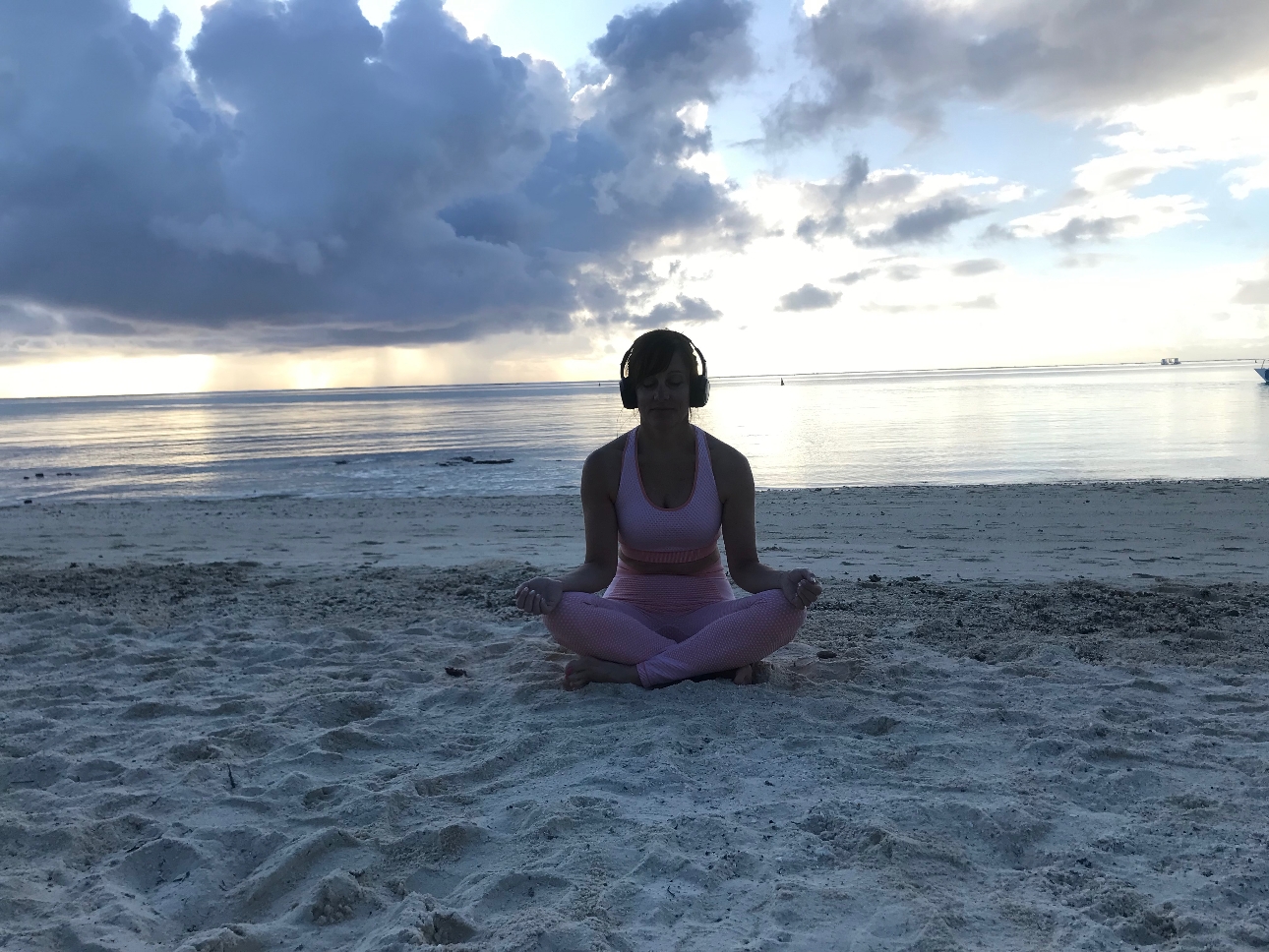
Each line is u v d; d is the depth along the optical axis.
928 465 18.33
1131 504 11.18
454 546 9.02
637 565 3.78
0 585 6.29
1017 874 2.04
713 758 2.78
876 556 7.73
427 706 3.50
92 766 2.88
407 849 2.26
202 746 2.98
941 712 3.23
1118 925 1.79
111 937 1.85
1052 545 8.28
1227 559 7.27
